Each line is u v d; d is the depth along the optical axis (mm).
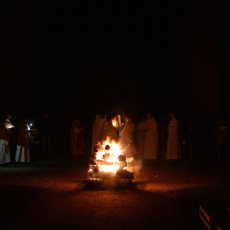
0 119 14172
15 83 17891
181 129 21953
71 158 17125
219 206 6520
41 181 10109
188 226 5973
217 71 17328
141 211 6848
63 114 23453
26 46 18719
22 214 6547
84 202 7523
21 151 15180
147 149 16500
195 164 14828
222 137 13992
